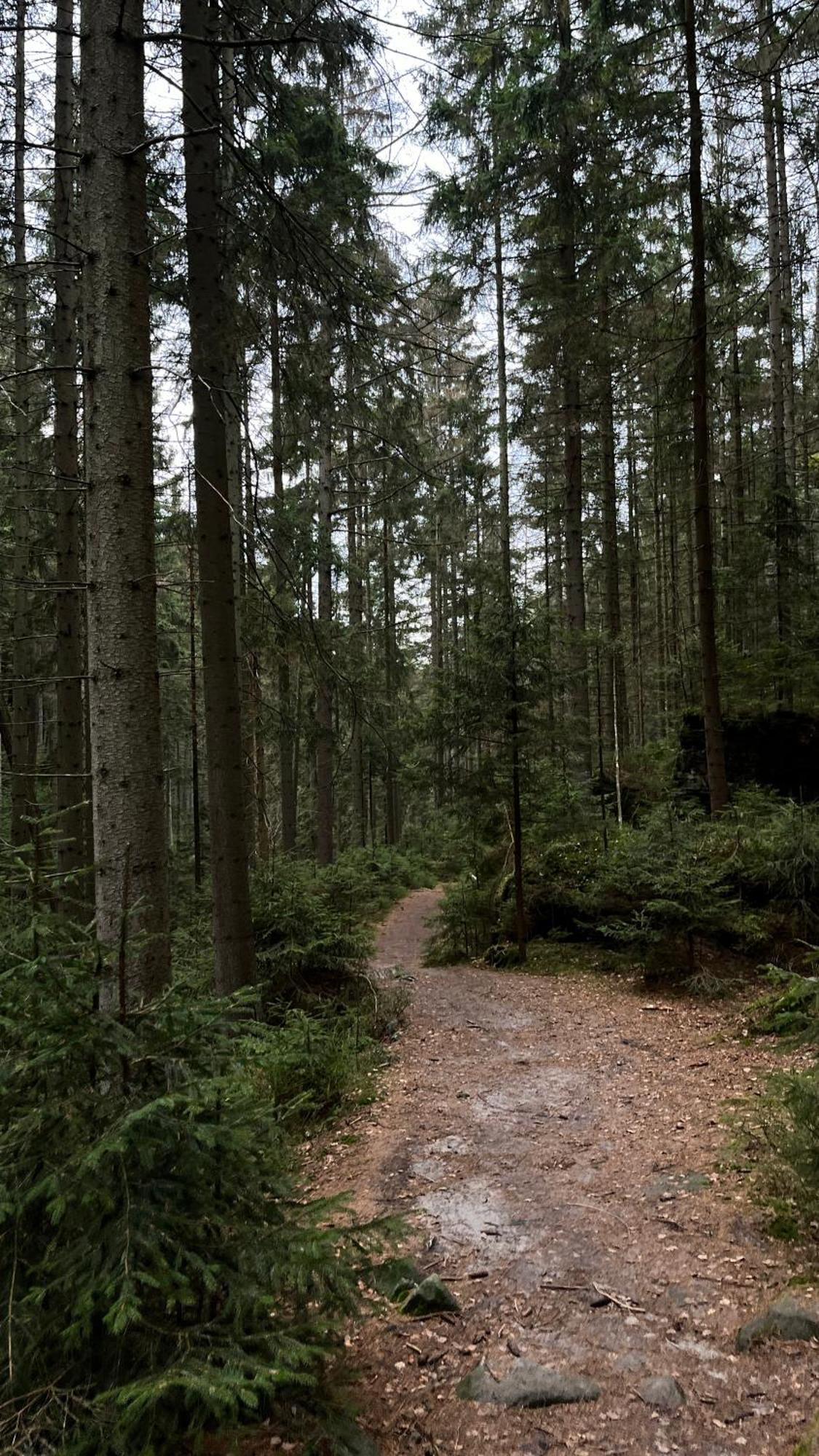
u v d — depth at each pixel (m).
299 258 6.23
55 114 9.02
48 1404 2.11
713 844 8.95
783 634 13.84
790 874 8.16
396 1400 2.76
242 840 6.74
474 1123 5.23
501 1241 3.77
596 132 10.99
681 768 13.20
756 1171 4.05
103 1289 2.05
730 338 16.02
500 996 8.74
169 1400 2.22
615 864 10.06
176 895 11.60
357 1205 4.20
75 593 9.38
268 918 7.84
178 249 6.94
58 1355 2.23
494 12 9.98
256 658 9.50
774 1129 4.06
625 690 21.88
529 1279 3.43
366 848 22.09
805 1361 2.75
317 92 6.94
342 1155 4.93
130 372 4.09
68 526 9.35
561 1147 4.76
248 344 6.67
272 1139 2.82
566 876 11.09
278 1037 5.77
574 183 11.95
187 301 7.05
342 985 8.08
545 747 10.67
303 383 6.77
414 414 8.12
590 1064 6.25
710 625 10.69
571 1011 7.84
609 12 9.73
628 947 9.09
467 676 10.57
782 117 10.10
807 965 7.60
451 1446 2.52
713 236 10.37
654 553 27.53
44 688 12.84
